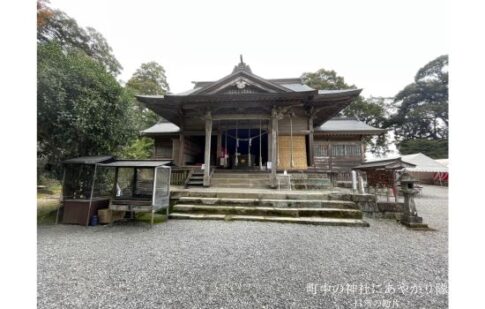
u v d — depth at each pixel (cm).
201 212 618
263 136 1397
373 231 502
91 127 587
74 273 296
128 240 430
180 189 777
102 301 234
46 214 643
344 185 1074
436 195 1259
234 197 679
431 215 701
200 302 233
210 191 719
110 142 661
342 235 470
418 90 3034
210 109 895
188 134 1173
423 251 385
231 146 1471
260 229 505
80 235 463
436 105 2845
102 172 660
